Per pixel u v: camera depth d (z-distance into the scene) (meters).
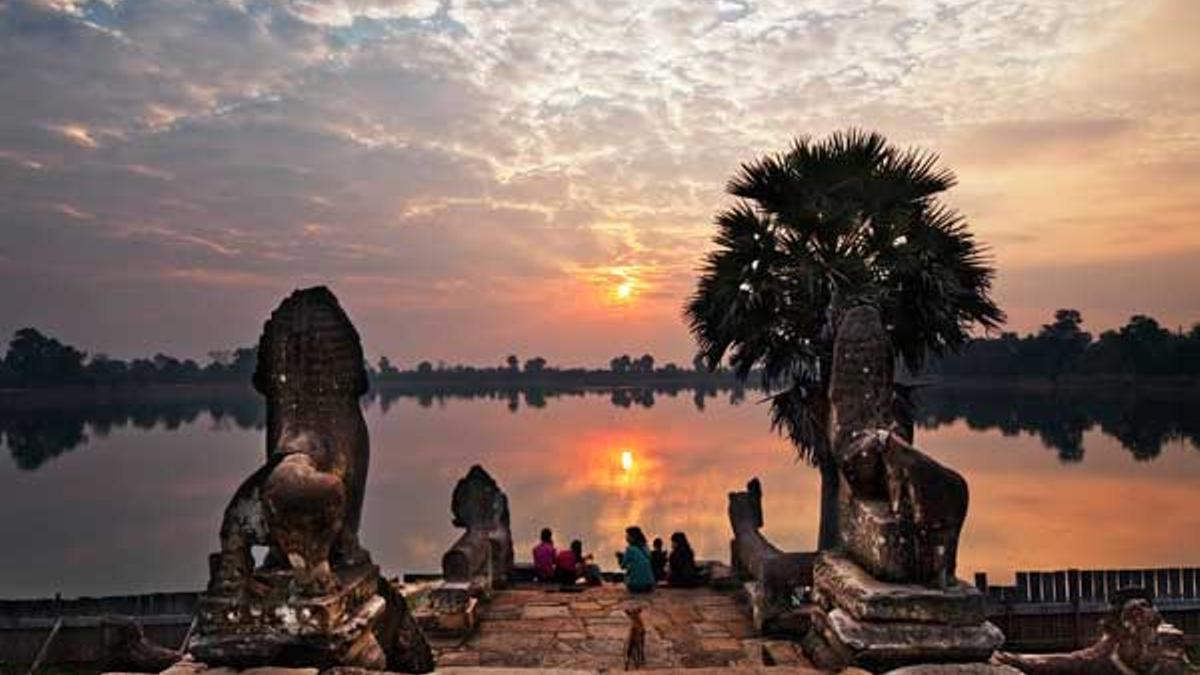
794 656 5.46
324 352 4.93
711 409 140.88
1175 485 37.94
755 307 13.05
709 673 4.51
